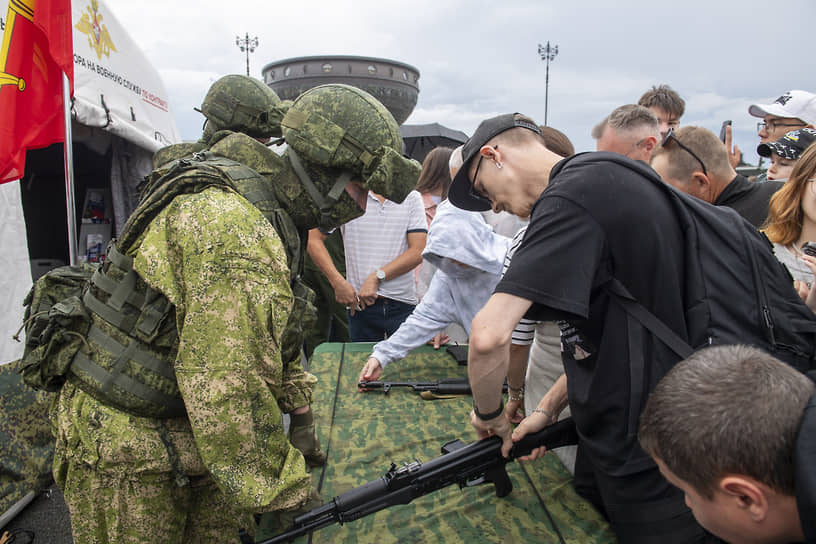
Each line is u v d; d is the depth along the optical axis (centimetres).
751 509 79
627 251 128
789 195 210
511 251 227
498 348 131
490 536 171
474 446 171
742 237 138
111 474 143
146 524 145
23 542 276
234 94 224
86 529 148
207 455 132
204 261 129
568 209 126
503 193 162
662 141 254
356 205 173
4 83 291
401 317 391
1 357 315
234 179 148
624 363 133
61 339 146
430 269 422
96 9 423
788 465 73
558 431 181
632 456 136
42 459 325
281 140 182
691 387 81
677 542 132
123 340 141
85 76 409
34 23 287
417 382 281
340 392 279
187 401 129
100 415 142
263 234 137
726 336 129
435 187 393
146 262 133
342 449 222
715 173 271
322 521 157
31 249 557
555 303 123
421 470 163
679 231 133
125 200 536
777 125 345
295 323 167
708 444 77
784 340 131
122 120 456
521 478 204
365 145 159
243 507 135
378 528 176
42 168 547
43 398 335
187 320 129
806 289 199
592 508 185
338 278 381
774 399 75
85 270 168
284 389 194
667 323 131
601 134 274
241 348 130
